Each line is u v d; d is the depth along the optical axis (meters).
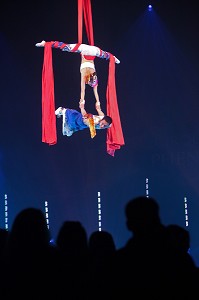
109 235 4.04
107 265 3.48
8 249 3.41
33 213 3.43
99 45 14.85
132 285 3.26
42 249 3.42
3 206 14.90
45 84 9.06
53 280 3.42
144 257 3.30
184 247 3.98
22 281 3.35
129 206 3.38
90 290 3.49
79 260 3.73
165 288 3.25
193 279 3.32
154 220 3.34
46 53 8.98
